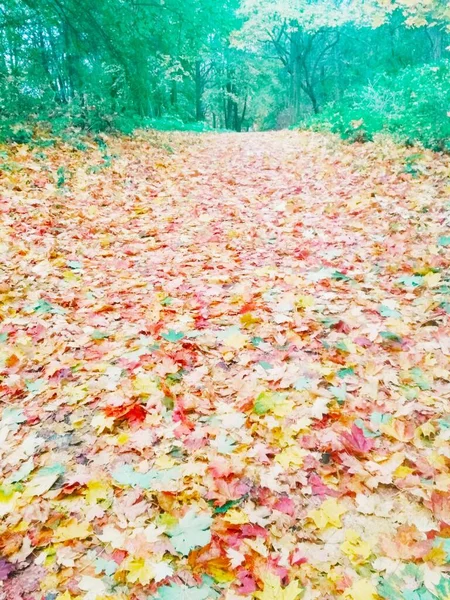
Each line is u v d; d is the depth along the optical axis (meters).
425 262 4.20
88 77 11.70
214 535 1.84
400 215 5.70
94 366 3.05
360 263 4.49
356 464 2.14
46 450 2.37
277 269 4.45
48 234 5.49
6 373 3.02
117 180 7.89
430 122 8.87
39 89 11.26
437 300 3.59
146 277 4.52
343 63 27.78
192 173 8.93
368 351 3.07
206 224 6.02
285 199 7.00
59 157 8.42
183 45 12.64
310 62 29.38
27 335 3.46
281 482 2.11
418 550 1.74
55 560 1.78
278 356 3.06
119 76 12.74
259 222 6.04
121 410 2.59
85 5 10.01
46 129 9.77
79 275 4.56
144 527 1.90
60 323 3.62
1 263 4.59
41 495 2.08
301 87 29.25
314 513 1.93
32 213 5.93
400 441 2.29
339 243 5.06
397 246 4.69
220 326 3.49
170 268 4.68
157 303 3.80
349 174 7.98
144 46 11.59
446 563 1.70
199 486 2.09
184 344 3.22
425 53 20.98
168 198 7.20
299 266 4.52
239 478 2.13
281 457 2.24
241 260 4.82
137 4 10.84
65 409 2.67
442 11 6.79
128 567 1.72
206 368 2.96
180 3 11.23
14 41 10.47
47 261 4.74
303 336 3.30
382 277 4.16
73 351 3.27
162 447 2.35
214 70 37.75
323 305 3.69
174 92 28.45
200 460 2.26
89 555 1.80
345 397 2.62
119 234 5.76
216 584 1.68
